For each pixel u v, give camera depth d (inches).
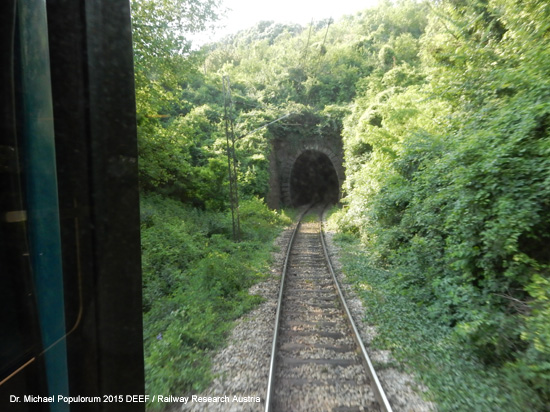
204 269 402.3
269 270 504.1
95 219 85.3
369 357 225.0
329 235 833.5
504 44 355.3
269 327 292.2
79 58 84.9
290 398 191.2
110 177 89.1
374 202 533.0
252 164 1213.7
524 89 274.8
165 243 487.8
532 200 228.2
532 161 233.8
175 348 235.8
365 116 911.0
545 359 174.2
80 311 83.2
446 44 454.3
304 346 256.7
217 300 346.6
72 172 82.8
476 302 248.7
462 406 173.2
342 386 201.6
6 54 67.8
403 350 239.5
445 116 427.8
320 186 1937.7
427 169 371.6
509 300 234.7
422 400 182.9
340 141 1524.4
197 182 894.4
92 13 87.4
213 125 1282.0
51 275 76.9
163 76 586.9
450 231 331.0
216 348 255.9
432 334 262.1
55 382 76.9
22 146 72.5
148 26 514.9
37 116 75.8
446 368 211.8
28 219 72.8
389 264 463.8
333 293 387.2
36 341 71.9
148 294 348.2
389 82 987.3
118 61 92.5
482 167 253.3
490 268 250.8
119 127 91.8
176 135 668.1
